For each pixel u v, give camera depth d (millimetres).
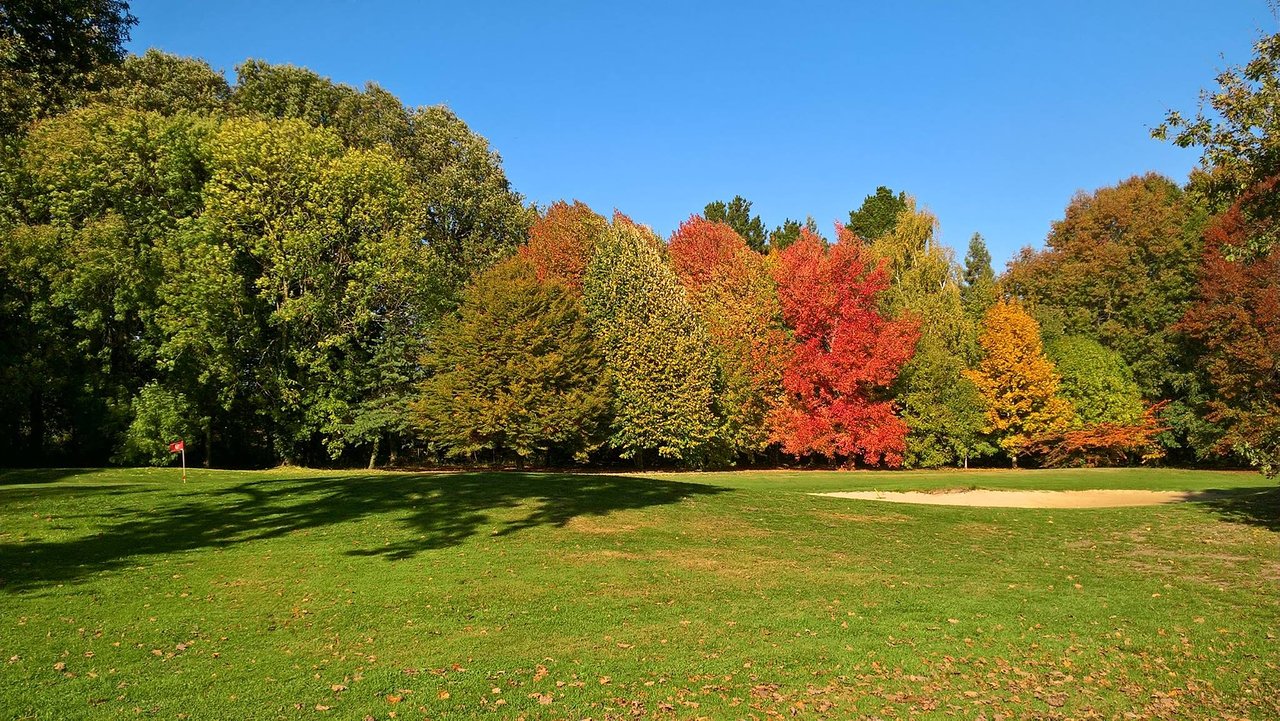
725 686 7305
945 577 12055
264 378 33094
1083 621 9711
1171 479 32156
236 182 30812
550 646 8367
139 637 8344
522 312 34094
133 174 30125
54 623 8688
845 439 38812
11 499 15836
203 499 17156
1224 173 14922
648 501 18812
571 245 41969
